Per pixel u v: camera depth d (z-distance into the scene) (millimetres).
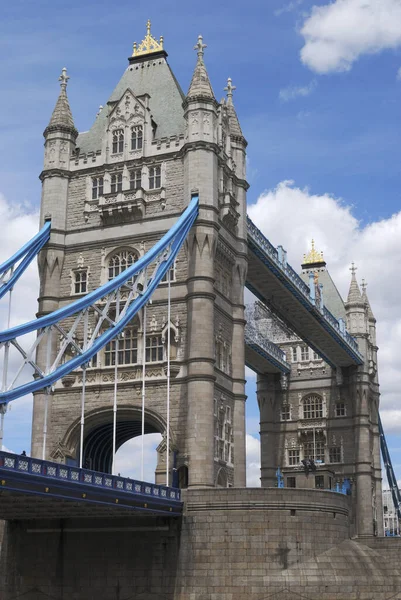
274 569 50594
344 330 100688
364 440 103812
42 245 63938
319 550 52250
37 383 44719
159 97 68500
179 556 51219
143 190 63312
